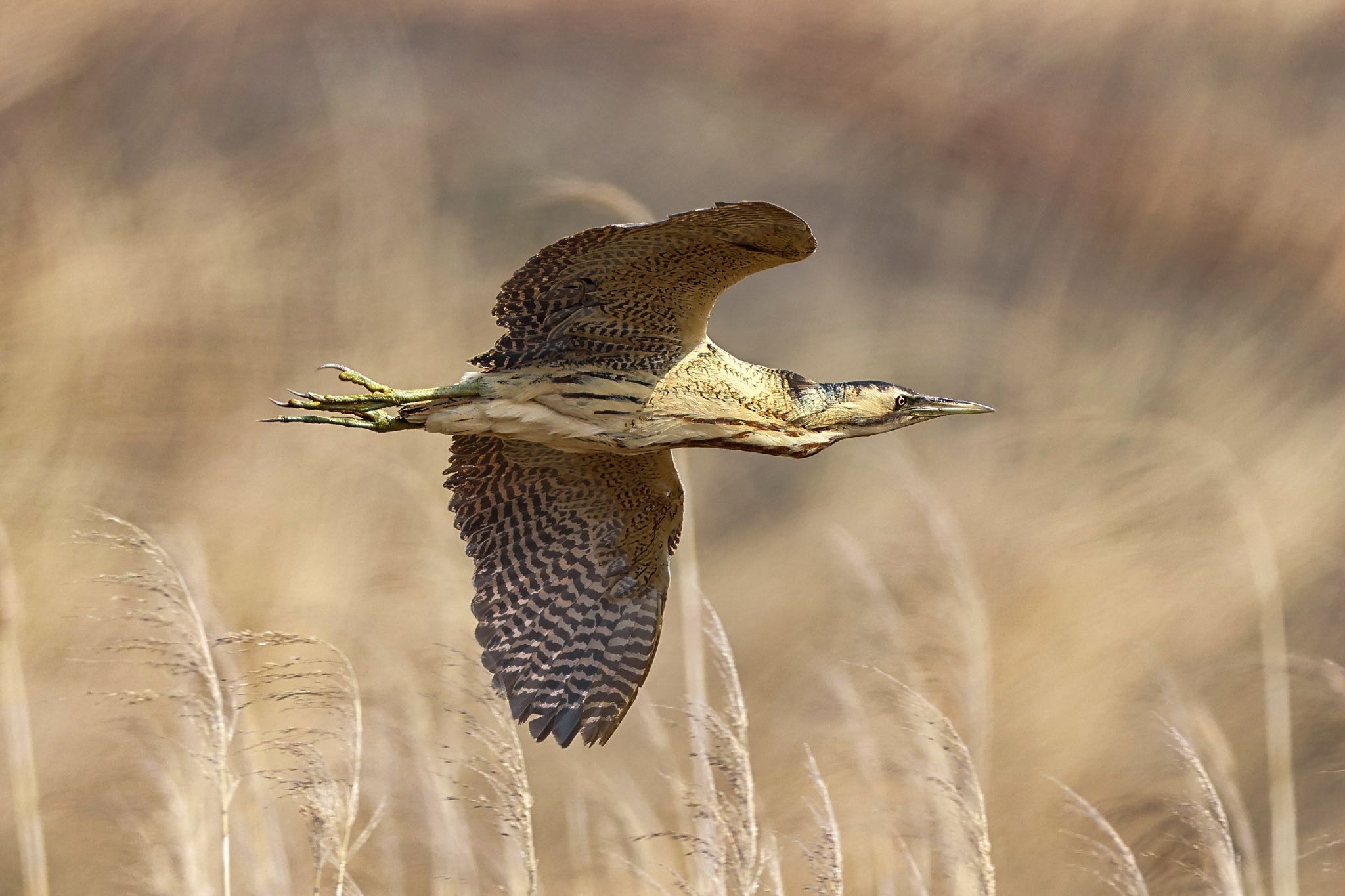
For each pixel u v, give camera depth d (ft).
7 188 58.80
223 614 36.35
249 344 52.54
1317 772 38.47
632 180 75.25
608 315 23.67
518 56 80.33
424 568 39.24
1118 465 49.52
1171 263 65.57
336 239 58.65
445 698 29.45
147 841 29.04
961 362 61.36
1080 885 34.94
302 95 70.13
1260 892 28.37
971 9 84.12
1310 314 60.59
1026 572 43.93
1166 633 42.83
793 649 44.09
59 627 38.32
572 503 25.53
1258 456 52.70
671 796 32.48
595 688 25.23
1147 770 36.24
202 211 58.13
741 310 67.15
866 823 29.32
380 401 22.90
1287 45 80.33
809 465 53.88
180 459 48.29
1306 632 44.60
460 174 71.05
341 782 23.90
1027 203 71.26
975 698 30.99
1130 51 81.05
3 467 45.21
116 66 68.03
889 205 73.36
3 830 34.81
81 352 49.24
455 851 27.55
